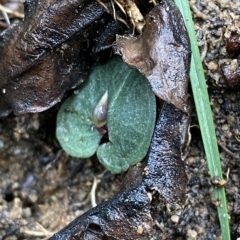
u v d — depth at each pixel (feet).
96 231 0.23
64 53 0.25
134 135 0.26
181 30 0.22
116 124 0.26
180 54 0.22
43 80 0.25
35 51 0.24
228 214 0.26
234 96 0.25
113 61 0.26
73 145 0.27
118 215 0.23
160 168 0.23
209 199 0.26
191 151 0.26
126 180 0.24
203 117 0.24
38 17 0.24
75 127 0.27
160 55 0.22
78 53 0.25
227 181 0.25
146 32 0.23
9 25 0.27
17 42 0.25
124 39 0.23
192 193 0.26
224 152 0.26
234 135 0.25
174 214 0.26
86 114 0.27
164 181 0.23
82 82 0.27
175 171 0.23
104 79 0.26
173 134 0.23
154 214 0.25
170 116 0.23
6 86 0.26
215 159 0.24
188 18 0.24
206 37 0.26
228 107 0.26
